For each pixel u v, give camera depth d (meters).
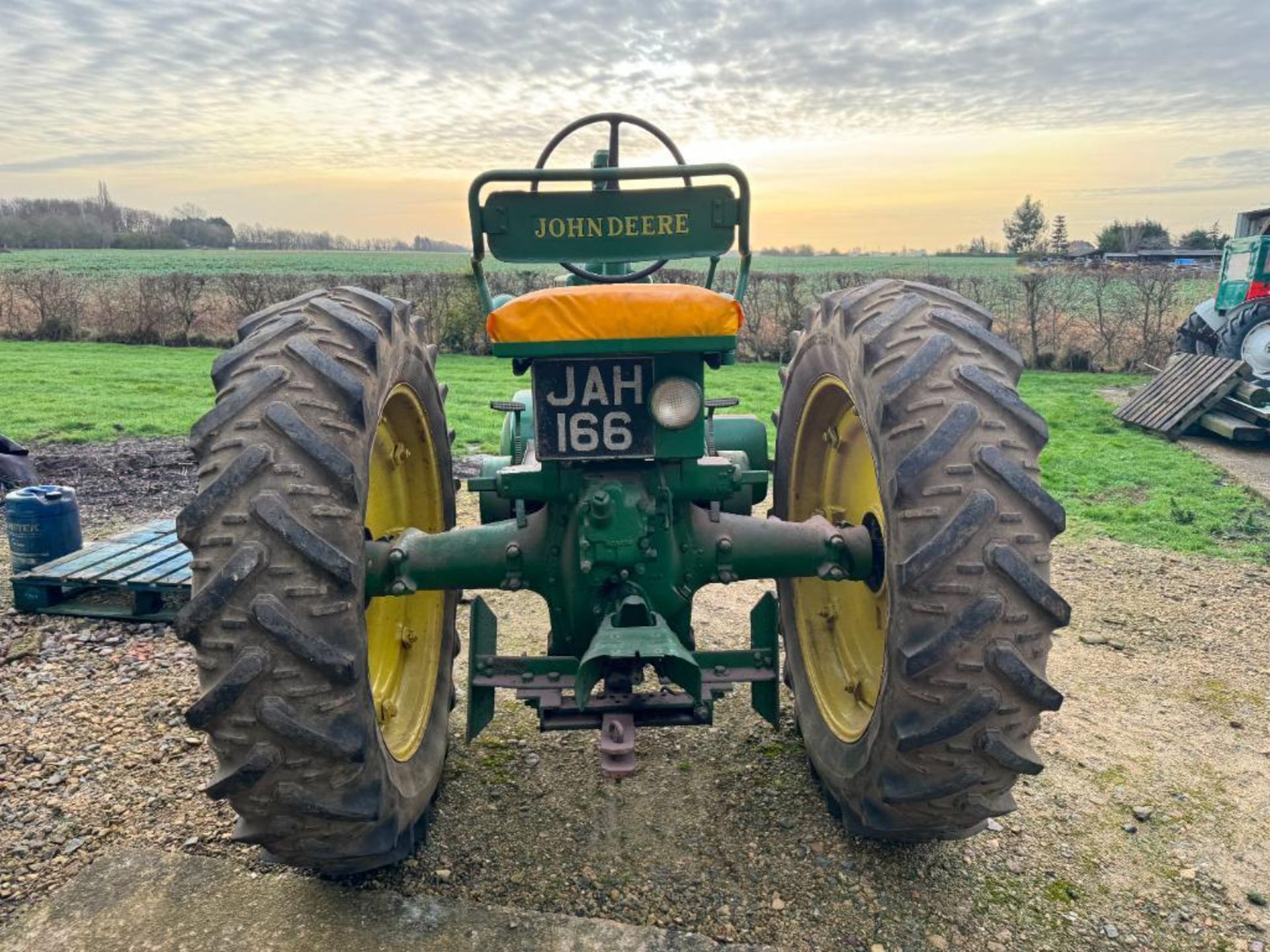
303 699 2.23
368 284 20.62
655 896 2.87
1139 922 2.81
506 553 2.95
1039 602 2.32
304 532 2.21
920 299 2.78
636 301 2.47
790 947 2.66
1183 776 3.65
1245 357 12.23
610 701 2.75
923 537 2.36
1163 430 11.11
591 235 2.90
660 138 3.64
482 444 10.32
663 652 2.42
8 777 3.57
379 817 2.46
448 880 2.93
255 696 2.20
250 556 2.18
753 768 3.60
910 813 2.64
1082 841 3.20
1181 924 2.81
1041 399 14.10
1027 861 3.07
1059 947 2.70
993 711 2.34
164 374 15.79
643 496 2.80
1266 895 2.94
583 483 2.84
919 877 2.97
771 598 2.98
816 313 3.36
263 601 2.18
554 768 3.61
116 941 2.66
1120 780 3.61
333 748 2.25
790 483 3.73
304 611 2.21
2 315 22.11
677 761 3.66
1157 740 3.95
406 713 3.22
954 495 2.35
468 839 3.15
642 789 3.46
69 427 10.90
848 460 3.48
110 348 20.20
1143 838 3.23
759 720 3.99
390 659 3.34
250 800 2.30
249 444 2.28
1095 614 5.49
